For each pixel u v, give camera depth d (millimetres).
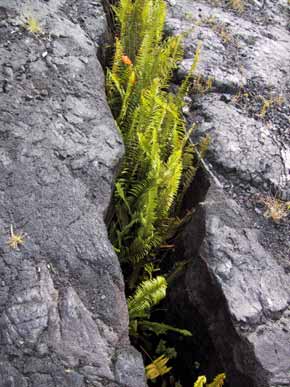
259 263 1551
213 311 1492
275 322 1436
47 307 1194
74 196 1396
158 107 1689
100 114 1614
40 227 1312
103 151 1514
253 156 1859
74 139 1516
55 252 1282
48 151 1462
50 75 1648
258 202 1760
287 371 1347
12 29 1718
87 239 1325
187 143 1883
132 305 1368
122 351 1196
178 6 2492
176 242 1728
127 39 2025
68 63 1702
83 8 1966
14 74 1612
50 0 1901
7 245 1260
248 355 1375
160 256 1752
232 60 2250
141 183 1604
